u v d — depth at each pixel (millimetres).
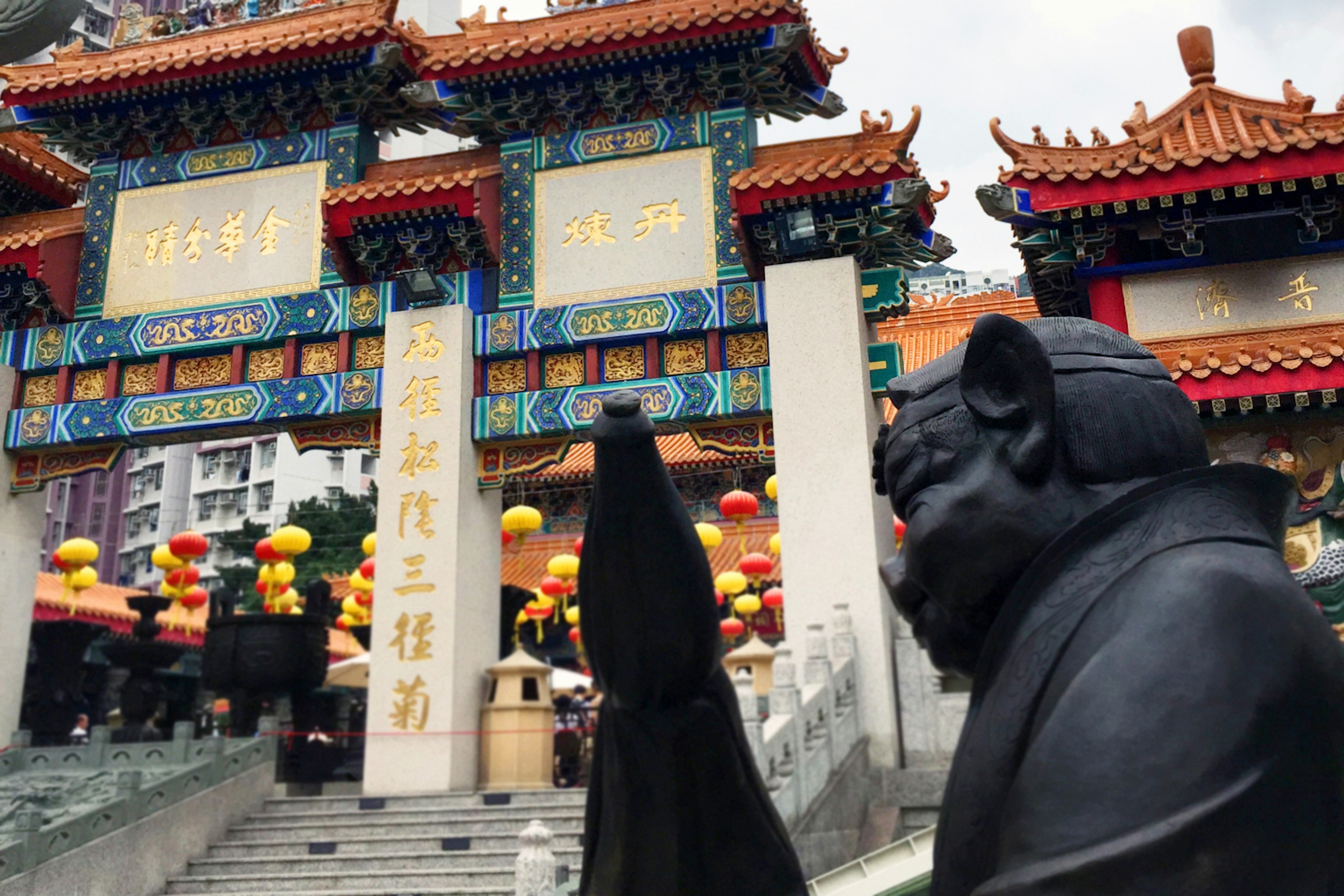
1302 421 14336
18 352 21750
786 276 18844
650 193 20172
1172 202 15008
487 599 19625
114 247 22031
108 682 36219
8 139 23391
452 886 14352
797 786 12828
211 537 46438
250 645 22781
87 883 14812
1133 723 2027
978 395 2555
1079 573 2354
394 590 18766
